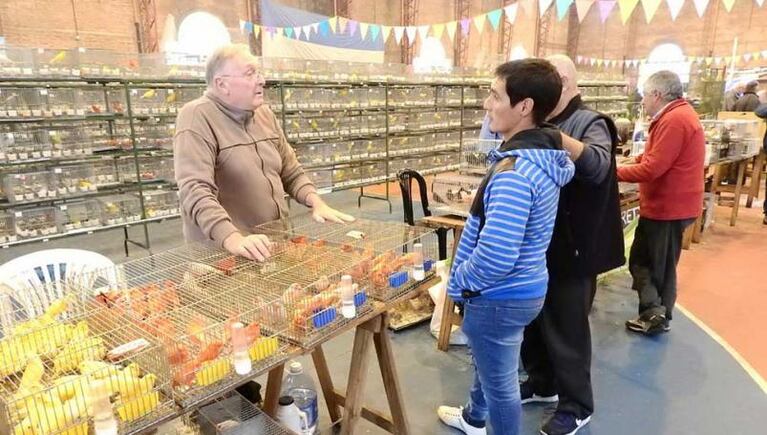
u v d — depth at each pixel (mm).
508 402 1645
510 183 1369
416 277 1643
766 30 11547
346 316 1397
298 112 6273
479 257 1409
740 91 8398
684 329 3121
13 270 1884
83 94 4828
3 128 4355
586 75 11070
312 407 1899
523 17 13062
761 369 2662
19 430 884
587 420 2170
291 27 9133
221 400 1555
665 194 2783
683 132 2619
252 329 1210
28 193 4441
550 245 1903
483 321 1549
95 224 4766
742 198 6680
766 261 4363
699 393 2441
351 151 6879
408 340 2979
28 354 1077
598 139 1842
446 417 2209
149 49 7570
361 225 2070
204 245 1812
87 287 1471
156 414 1023
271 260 1652
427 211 3066
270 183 2057
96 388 898
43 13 6621
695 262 4352
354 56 10117
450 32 9773
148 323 1243
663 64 11938
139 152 5098
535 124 1466
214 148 1891
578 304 1944
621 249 2006
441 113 8102
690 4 12539
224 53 1842
